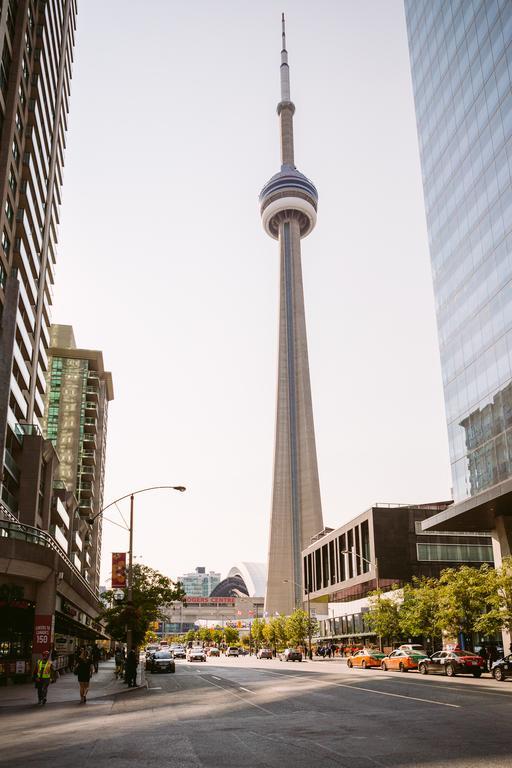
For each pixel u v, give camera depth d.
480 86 53.94
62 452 111.88
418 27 70.38
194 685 34.12
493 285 50.06
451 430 56.84
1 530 34.56
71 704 25.17
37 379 73.12
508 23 49.09
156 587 58.25
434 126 64.62
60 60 80.56
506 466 46.53
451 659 36.59
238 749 13.16
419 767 10.78
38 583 38.47
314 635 107.94
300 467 176.75
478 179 53.69
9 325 56.59
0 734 16.28
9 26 57.12
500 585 40.16
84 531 109.12
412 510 89.12
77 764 11.63
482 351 51.44
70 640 75.06
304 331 191.50
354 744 13.45
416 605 54.62
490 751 12.16
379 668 49.56
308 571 122.19
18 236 60.38
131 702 25.47
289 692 27.08
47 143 71.88
